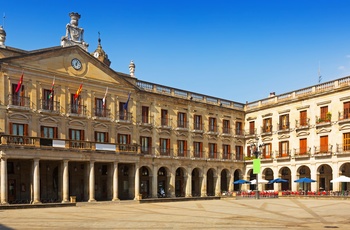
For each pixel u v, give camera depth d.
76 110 46.62
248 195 55.59
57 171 46.38
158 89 56.59
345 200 46.09
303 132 57.84
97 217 27.88
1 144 37.84
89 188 44.28
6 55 42.75
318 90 56.56
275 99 62.94
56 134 44.75
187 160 58.47
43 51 44.16
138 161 49.41
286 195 53.19
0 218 27.36
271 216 27.72
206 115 62.19
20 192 43.09
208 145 61.88
